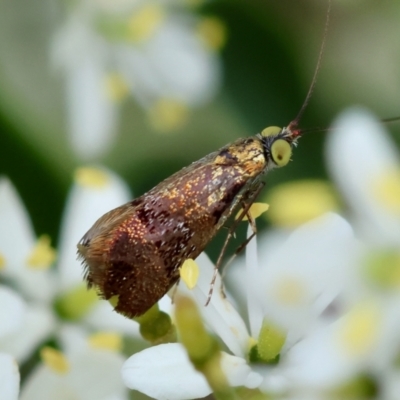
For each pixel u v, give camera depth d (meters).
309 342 0.05
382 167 0.06
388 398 0.05
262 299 0.05
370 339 0.05
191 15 0.08
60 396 0.06
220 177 0.06
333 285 0.05
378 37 0.08
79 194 0.06
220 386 0.05
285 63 0.08
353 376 0.05
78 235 0.06
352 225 0.06
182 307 0.05
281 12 0.08
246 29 0.08
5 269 0.06
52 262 0.06
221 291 0.06
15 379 0.05
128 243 0.05
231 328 0.06
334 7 0.08
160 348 0.05
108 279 0.05
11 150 0.07
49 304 0.06
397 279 0.05
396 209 0.06
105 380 0.06
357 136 0.06
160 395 0.05
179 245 0.05
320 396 0.05
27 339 0.06
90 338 0.06
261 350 0.05
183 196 0.06
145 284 0.05
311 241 0.05
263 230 0.07
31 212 0.07
